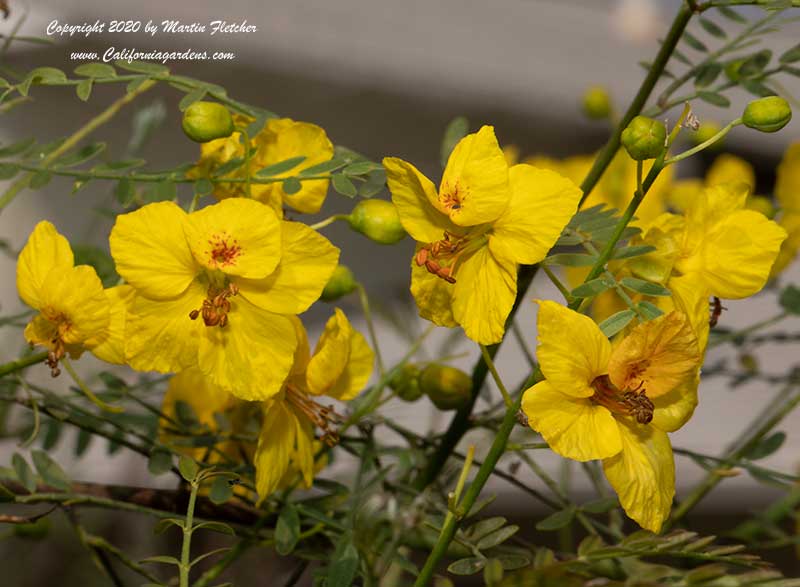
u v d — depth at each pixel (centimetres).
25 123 49
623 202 43
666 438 33
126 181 35
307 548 37
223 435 37
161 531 34
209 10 52
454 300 33
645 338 32
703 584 32
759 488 49
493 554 37
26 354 38
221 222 33
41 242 34
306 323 54
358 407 38
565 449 32
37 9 48
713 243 34
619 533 38
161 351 33
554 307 32
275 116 35
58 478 36
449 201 33
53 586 47
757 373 42
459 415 37
